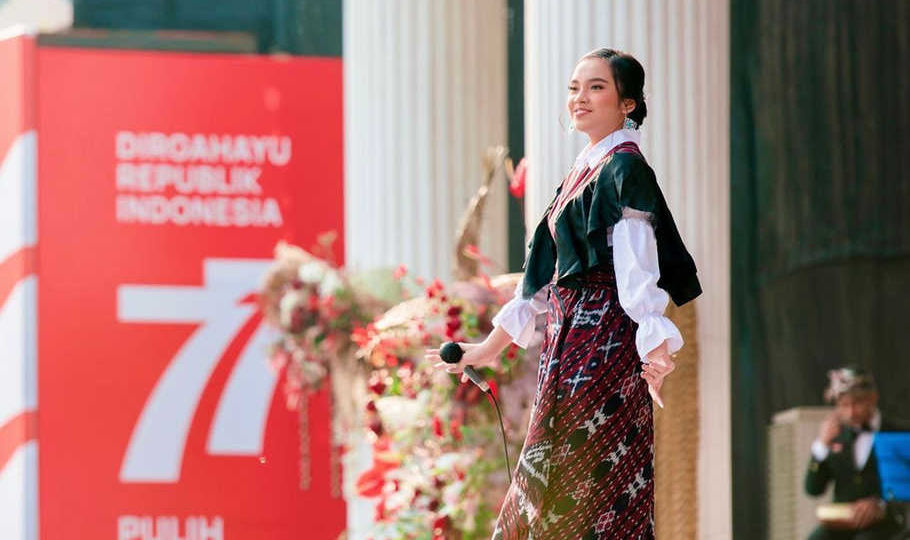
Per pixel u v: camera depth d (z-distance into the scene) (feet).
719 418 42.78
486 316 41.50
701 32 42.93
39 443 67.36
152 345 67.56
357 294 51.37
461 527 41.91
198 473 67.26
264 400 67.26
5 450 67.36
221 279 67.77
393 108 53.26
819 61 80.74
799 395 81.25
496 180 54.13
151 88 67.77
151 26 80.94
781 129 81.15
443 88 53.36
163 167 67.77
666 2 42.42
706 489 42.39
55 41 72.33
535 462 26.05
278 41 81.10
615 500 25.99
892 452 61.62
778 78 81.10
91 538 67.21
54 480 67.36
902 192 80.38
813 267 81.25
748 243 81.92
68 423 67.36
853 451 61.52
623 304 25.21
